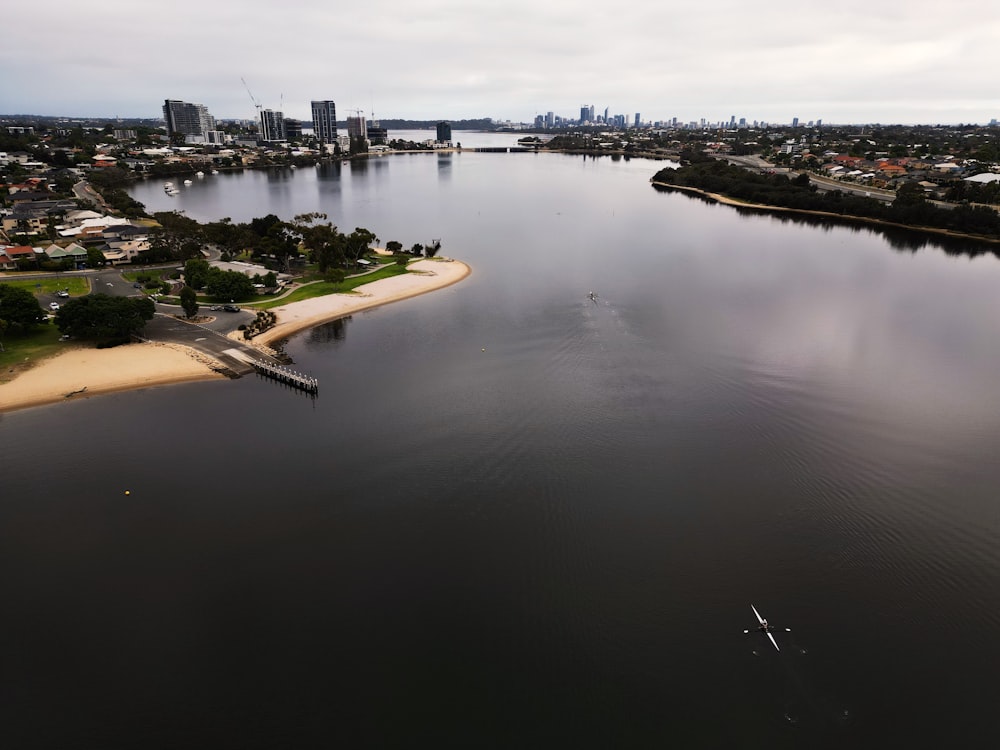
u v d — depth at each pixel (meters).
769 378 112.44
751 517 74.50
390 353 126.69
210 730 50.03
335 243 189.00
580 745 48.72
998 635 58.22
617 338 133.25
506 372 116.06
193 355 121.00
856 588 63.78
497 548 69.69
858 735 49.19
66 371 112.56
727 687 53.38
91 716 51.19
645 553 68.81
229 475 83.00
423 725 50.34
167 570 66.31
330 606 61.62
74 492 79.44
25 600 62.47
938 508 75.94
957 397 105.19
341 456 87.38
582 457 86.88
